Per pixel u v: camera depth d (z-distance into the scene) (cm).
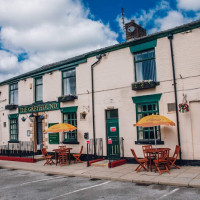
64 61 1561
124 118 1163
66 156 1192
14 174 1061
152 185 743
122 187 746
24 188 805
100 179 874
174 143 1005
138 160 917
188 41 1007
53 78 1508
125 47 1192
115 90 1207
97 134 1254
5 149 1762
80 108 1340
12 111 1766
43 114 1528
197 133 965
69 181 869
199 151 952
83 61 1341
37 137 1605
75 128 1234
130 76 1164
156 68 1083
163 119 917
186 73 1001
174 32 1039
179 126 996
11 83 1816
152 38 1098
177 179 759
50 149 1463
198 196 612
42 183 862
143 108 1117
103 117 1239
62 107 1427
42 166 1188
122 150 1145
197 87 970
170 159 916
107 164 1054
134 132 1125
